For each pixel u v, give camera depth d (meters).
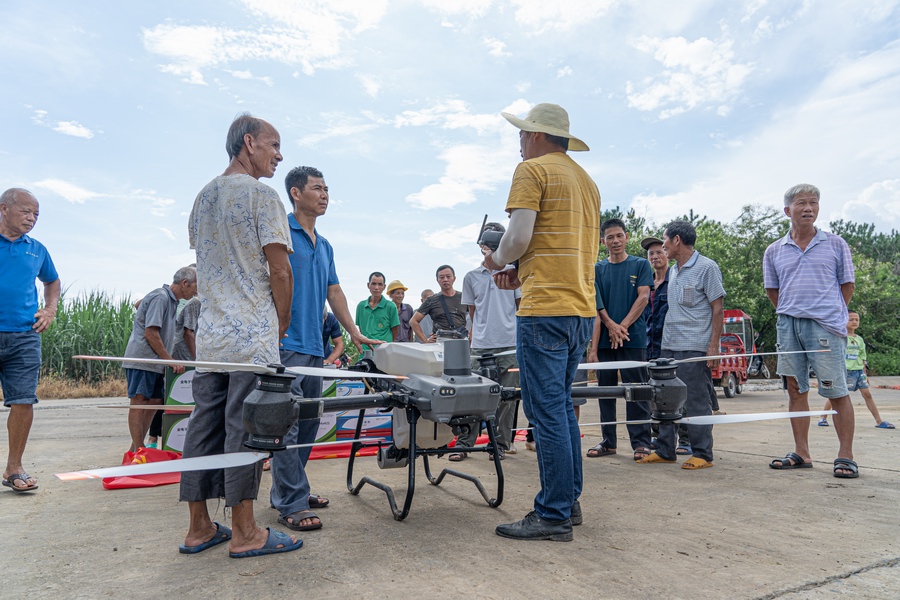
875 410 6.91
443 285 6.16
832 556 2.37
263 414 2.13
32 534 2.75
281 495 2.89
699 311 4.54
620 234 5.11
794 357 4.27
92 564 2.32
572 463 2.64
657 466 4.45
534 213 2.59
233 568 2.25
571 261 2.64
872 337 30.53
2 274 3.74
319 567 2.25
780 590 2.02
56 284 4.21
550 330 2.61
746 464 4.46
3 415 8.54
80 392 12.62
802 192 4.30
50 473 4.29
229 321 2.39
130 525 2.91
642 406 4.77
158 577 2.17
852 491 3.51
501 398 3.00
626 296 5.04
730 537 2.62
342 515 3.06
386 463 3.37
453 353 2.81
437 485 3.81
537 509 2.66
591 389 2.84
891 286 30.97
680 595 1.98
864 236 59.09
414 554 2.41
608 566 2.26
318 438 5.12
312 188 3.29
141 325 4.73
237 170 2.65
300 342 3.17
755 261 23.81
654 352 5.18
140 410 4.80
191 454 2.46
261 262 2.48
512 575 2.16
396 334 7.59
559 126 2.86
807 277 4.21
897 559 2.33
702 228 25.39
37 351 3.86
